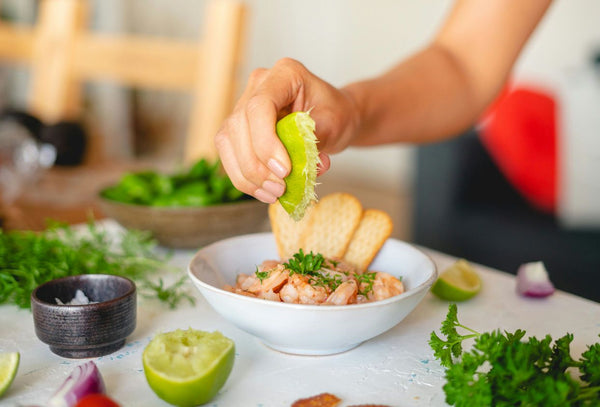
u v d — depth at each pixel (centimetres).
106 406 40
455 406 44
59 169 112
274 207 61
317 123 58
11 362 46
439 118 76
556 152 151
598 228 142
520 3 79
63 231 76
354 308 46
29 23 207
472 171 152
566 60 174
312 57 239
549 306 61
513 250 140
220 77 110
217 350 45
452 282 61
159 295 60
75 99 136
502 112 155
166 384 43
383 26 216
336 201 61
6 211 86
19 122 104
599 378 44
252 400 45
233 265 59
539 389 41
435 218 156
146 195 75
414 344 53
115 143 202
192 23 257
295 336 48
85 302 53
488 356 43
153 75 121
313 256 53
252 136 48
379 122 70
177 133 273
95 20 230
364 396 46
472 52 79
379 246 59
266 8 246
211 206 70
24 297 58
